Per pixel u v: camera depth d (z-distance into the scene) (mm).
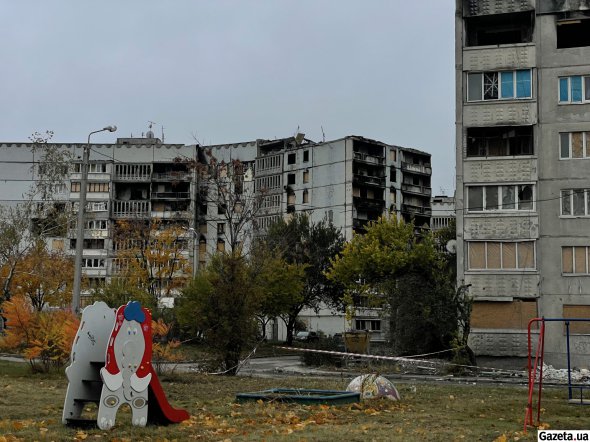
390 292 46219
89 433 10469
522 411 14594
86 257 86938
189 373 24484
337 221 83562
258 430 11062
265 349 55688
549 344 37719
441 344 40938
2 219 61156
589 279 37594
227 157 93625
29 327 23156
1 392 16016
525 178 38938
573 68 39125
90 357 11484
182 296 32125
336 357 37500
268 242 63062
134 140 97188
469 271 39031
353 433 10633
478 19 40812
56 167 53344
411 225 54969
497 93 39844
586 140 38625
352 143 83625
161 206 89125
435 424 12055
